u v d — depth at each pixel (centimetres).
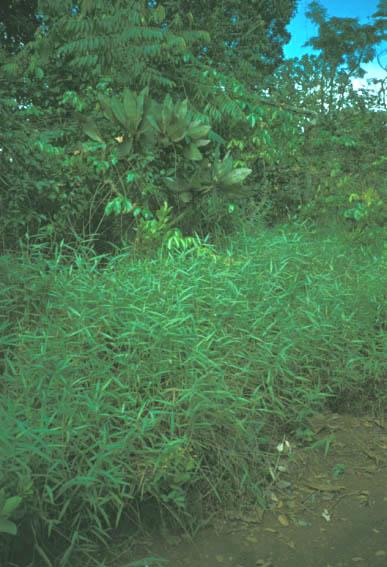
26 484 233
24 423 250
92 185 608
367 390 427
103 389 287
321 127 964
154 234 536
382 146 998
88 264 435
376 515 300
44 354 312
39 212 579
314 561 264
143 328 336
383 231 703
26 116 722
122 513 276
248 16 1565
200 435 302
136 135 589
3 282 408
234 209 636
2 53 835
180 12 1280
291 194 789
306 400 381
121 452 265
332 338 411
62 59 778
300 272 489
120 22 709
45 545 255
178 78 751
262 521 292
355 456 359
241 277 436
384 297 488
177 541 272
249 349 371
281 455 348
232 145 762
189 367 324
